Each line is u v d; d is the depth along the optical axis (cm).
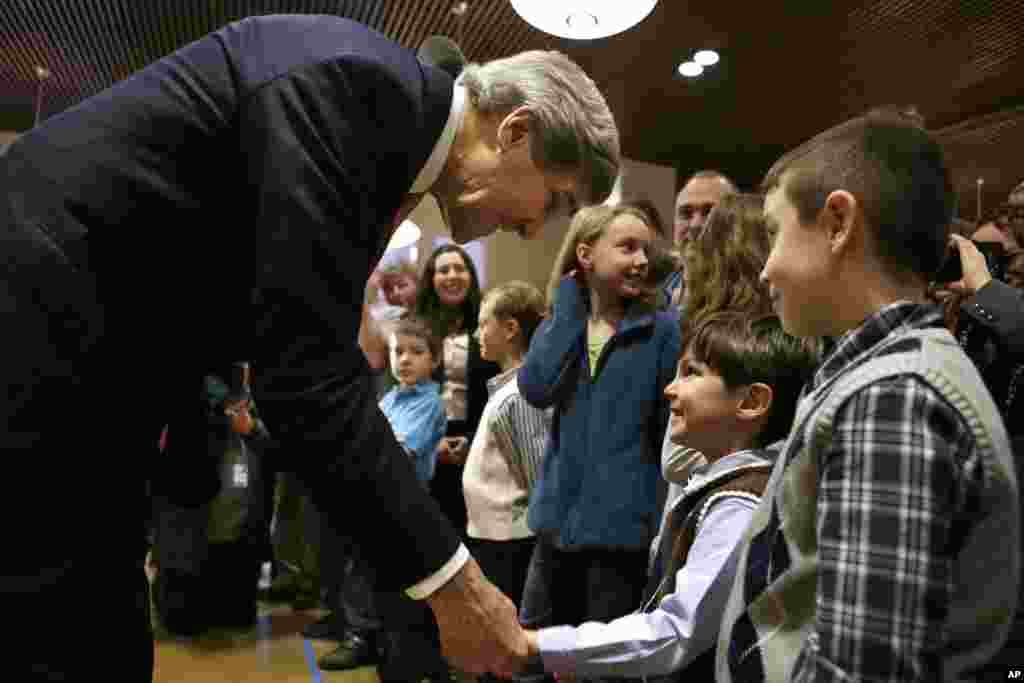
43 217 75
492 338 237
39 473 74
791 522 67
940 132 454
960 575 62
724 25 349
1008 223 185
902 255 69
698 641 95
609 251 174
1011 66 379
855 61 380
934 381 58
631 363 167
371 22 361
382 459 78
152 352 81
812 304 72
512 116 89
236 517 298
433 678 229
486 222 96
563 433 171
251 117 77
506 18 351
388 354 310
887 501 55
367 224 81
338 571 291
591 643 97
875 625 54
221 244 81
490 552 214
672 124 476
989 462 58
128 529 84
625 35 360
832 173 70
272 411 76
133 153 77
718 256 144
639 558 162
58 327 74
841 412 61
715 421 111
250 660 274
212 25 376
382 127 82
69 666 78
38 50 405
